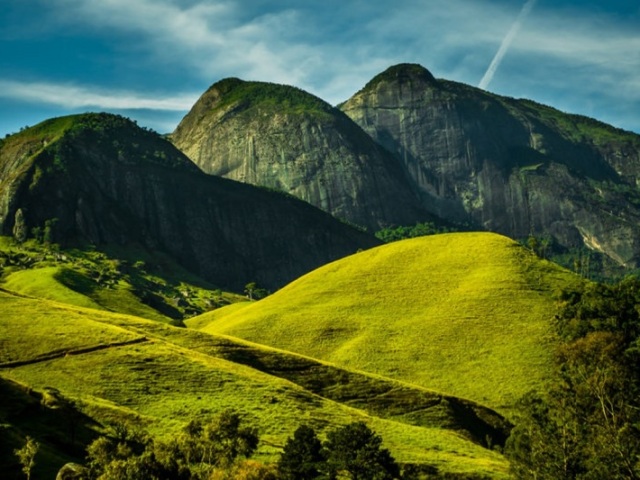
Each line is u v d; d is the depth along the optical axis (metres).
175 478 67.88
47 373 107.50
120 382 106.00
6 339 119.31
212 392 106.06
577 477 69.06
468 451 97.19
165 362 115.94
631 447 66.50
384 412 116.12
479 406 121.56
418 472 85.12
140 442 82.38
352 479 74.00
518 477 81.00
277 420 97.44
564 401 83.81
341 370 130.25
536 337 145.12
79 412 92.25
